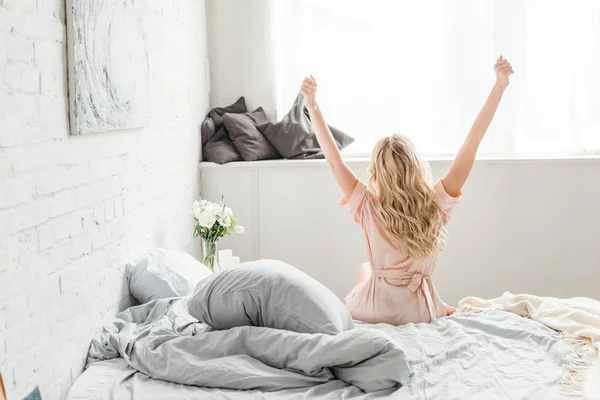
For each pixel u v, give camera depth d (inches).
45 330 66.5
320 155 145.4
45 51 66.4
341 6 148.4
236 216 146.2
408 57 148.9
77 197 75.0
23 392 61.6
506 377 72.1
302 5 148.5
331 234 145.6
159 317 87.5
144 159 101.4
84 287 77.2
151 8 104.8
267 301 77.8
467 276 147.2
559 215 144.3
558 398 66.1
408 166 100.8
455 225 145.9
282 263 84.4
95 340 79.4
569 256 145.4
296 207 145.1
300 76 150.4
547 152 149.0
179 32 124.1
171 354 73.3
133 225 96.0
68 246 72.5
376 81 150.0
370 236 103.3
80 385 71.0
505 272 146.5
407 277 101.7
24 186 61.8
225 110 151.2
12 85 59.4
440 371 74.1
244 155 144.0
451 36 147.3
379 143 103.3
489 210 144.9
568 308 88.5
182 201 127.1
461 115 149.1
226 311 78.7
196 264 102.1
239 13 151.3
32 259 63.6
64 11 71.2
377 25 148.6
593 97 147.3
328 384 69.6
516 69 146.5
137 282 93.5
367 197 104.0
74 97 72.2
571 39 146.2
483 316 93.2
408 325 92.4
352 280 146.7
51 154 67.9
